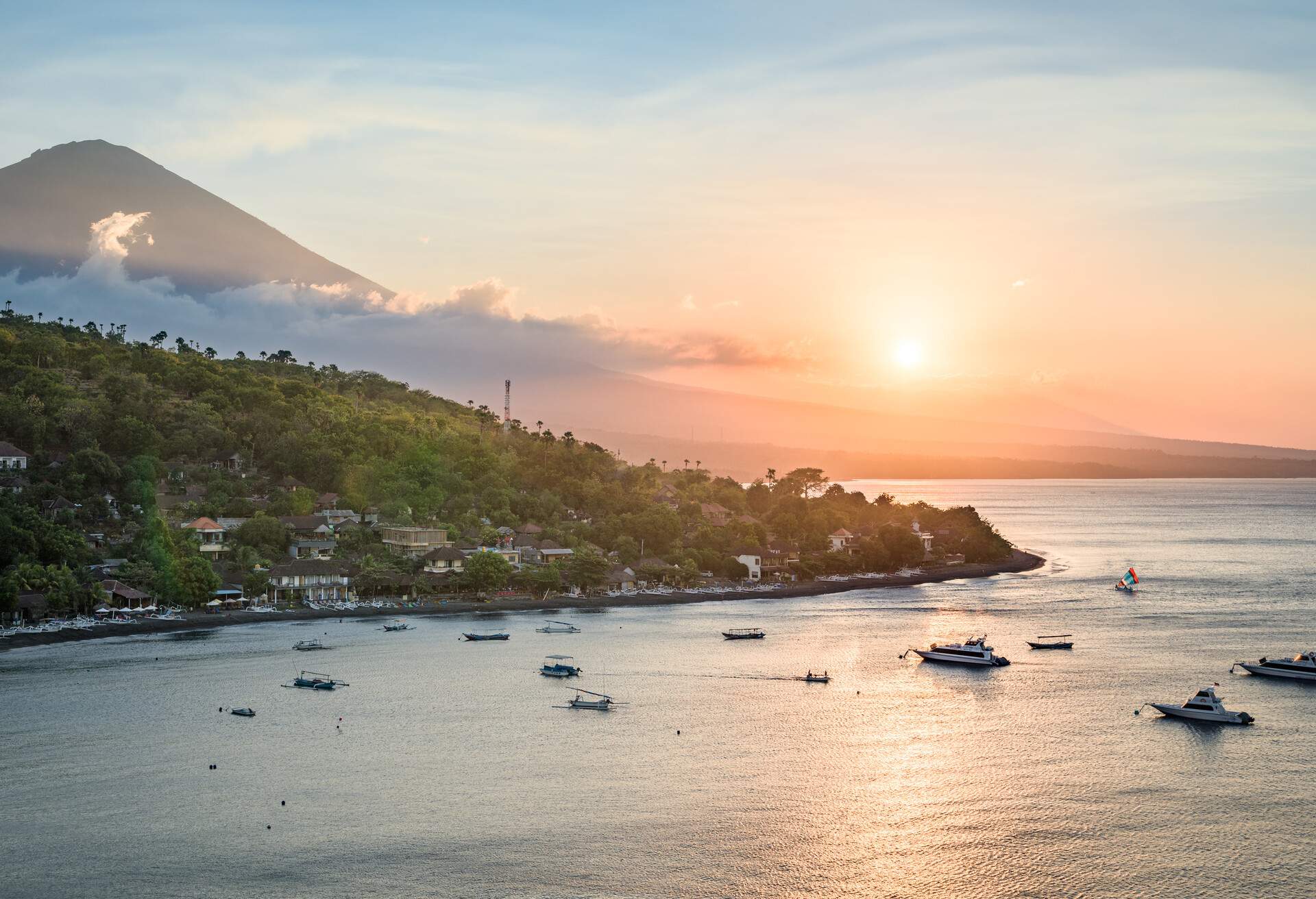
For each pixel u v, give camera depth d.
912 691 180.12
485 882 104.44
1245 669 194.38
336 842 113.31
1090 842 113.75
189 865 107.56
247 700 172.25
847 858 109.94
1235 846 112.56
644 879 105.19
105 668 194.50
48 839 113.81
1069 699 174.12
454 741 149.88
